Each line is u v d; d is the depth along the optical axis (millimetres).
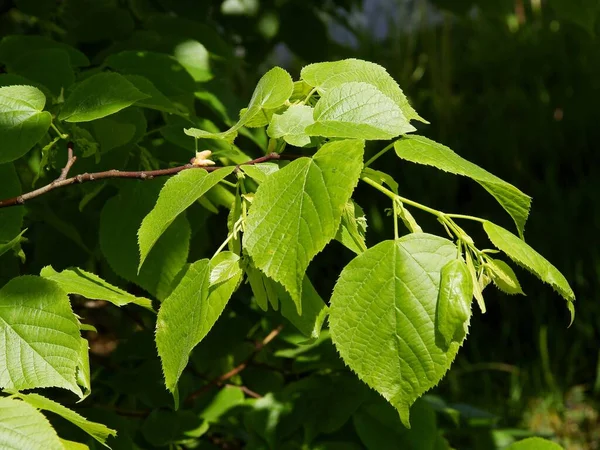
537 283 1537
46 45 631
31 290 385
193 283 384
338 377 656
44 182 629
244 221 383
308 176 359
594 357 1456
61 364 373
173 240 532
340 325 355
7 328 377
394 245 361
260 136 680
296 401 655
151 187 547
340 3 1221
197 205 633
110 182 550
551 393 1354
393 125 374
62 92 547
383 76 434
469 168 381
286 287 344
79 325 398
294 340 659
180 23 806
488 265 372
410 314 350
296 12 1093
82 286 419
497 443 773
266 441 660
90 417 623
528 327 1531
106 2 798
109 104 471
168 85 624
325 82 427
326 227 346
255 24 1082
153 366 707
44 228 709
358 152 357
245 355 774
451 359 345
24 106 464
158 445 679
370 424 625
